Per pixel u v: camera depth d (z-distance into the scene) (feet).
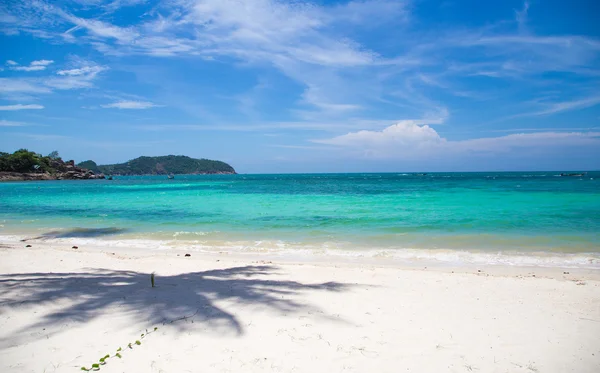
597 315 18.15
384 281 24.48
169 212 68.49
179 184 231.50
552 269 29.30
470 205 73.41
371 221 54.39
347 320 16.69
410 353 13.56
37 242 42.37
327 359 12.87
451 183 200.54
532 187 141.28
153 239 43.42
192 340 14.02
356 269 28.35
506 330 16.03
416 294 21.36
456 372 12.32
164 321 15.80
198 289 21.21
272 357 12.87
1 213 68.54
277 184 220.64
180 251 37.11
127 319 15.94
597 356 13.67
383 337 14.89
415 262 31.96
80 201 94.89
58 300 18.15
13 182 295.07
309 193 122.72
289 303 18.81
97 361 12.24
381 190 137.59
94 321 15.65
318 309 18.06
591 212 60.44
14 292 19.21
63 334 14.28
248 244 40.14
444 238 41.81
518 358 13.43
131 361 12.28
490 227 48.14
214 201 91.20
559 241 39.50
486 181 224.94
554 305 19.71
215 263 30.73
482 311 18.52
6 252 34.58
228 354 13.00
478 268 29.78
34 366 11.82
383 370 12.25
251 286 22.18
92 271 26.73
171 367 11.99
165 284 22.44
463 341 14.76
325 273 26.84
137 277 24.77
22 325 14.99
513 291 22.48
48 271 26.63
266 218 59.06
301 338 14.47
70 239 43.88
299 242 40.83
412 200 86.94
